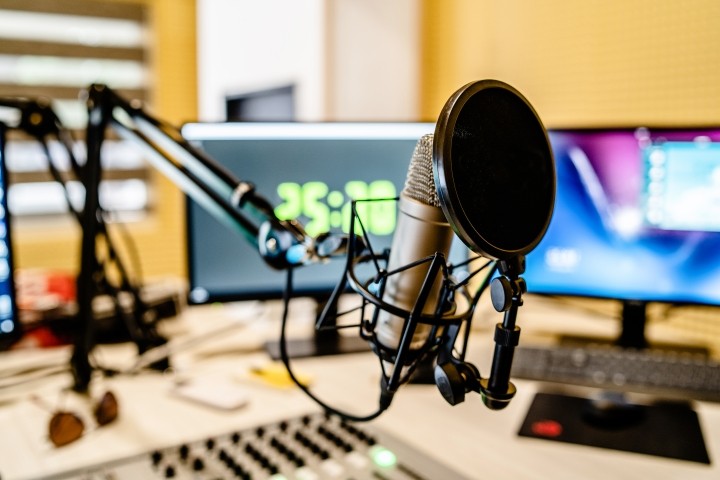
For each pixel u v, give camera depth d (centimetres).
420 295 49
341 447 87
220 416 104
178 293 161
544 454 92
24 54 281
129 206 306
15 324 115
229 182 72
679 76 153
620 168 130
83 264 106
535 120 51
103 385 117
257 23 300
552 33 184
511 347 49
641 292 132
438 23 226
